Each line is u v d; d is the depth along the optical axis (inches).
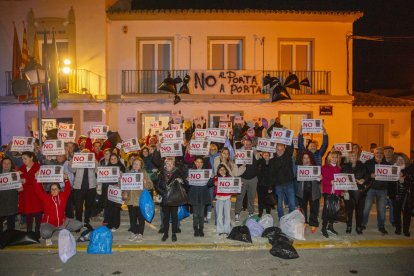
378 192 339.6
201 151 374.0
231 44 661.9
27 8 642.8
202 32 650.8
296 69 663.8
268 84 644.1
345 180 323.6
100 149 416.2
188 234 342.0
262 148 376.8
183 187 332.2
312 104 650.8
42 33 642.8
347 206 337.1
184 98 643.5
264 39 650.8
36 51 602.2
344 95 652.1
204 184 331.9
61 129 461.4
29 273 263.9
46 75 430.3
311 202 339.3
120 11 636.7
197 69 650.2
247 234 321.7
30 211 321.4
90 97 630.5
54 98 533.0
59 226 317.1
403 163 344.2
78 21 638.5
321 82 653.9
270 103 649.6
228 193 332.8
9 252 305.6
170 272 263.9
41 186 317.7
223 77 645.3
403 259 289.4
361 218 338.6
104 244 302.5
